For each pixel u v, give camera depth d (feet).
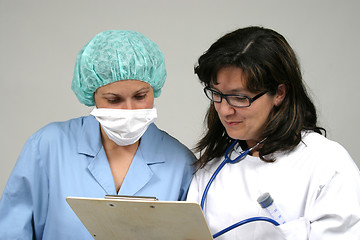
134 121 4.97
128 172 5.29
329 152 4.68
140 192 5.28
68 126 5.54
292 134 4.84
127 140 5.10
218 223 5.02
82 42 8.14
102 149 5.34
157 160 5.43
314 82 7.94
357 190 4.48
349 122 7.98
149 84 5.13
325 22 7.88
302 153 4.80
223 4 8.02
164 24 8.13
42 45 8.15
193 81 8.21
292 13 7.91
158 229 4.33
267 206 4.48
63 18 8.12
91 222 4.43
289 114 4.85
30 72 8.20
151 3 8.11
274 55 4.63
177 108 8.28
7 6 8.11
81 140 5.38
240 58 4.46
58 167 5.22
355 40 7.86
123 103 5.02
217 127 5.34
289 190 4.72
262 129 4.90
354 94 7.93
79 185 5.18
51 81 8.21
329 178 4.53
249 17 7.98
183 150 5.63
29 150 5.26
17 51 8.16
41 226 5.31
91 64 4.99
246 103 4.61
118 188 5.33
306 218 4.51
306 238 4.39
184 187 5.57
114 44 5.02
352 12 7.84
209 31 8.07
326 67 7.92
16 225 5.16
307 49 7.91
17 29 8.13
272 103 4.78
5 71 8.18
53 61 8.18
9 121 8.27
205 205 5.20
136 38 5.17
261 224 4.77
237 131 4.81
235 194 5.02
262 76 4.51
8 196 5.23
